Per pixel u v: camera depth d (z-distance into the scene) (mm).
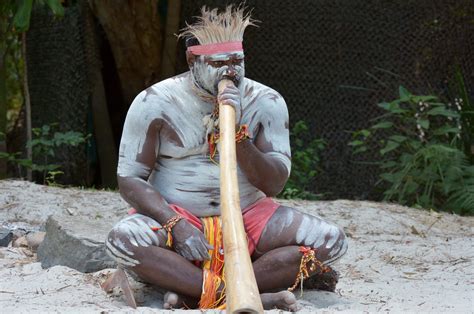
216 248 12812
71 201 21891
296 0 30859
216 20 12742
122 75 32500
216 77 12625
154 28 31594
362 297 14344
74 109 31125
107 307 12336
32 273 15000
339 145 31000
